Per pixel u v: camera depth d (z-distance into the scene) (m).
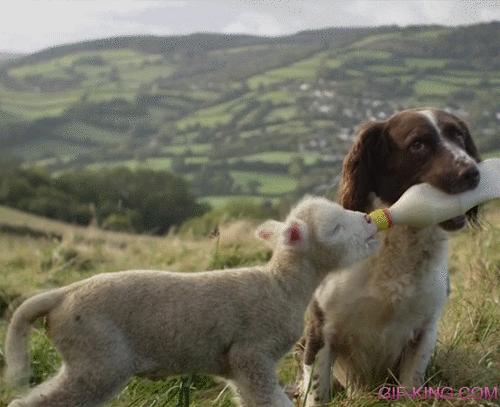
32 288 8.23
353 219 4.00
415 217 4.37
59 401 3.44
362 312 4.83
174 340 3.61
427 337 4.94
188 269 9.01
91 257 10.35
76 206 34.59
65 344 3.51
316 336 4.97
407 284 4.73
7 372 3.62
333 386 5.29
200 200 40.56
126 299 3.56
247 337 3.72
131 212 35.16
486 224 7.84
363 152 4.98
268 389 3.73
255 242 9.36
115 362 3.50
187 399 4.06
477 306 6.09
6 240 13.42
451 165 4.53
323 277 4.01
